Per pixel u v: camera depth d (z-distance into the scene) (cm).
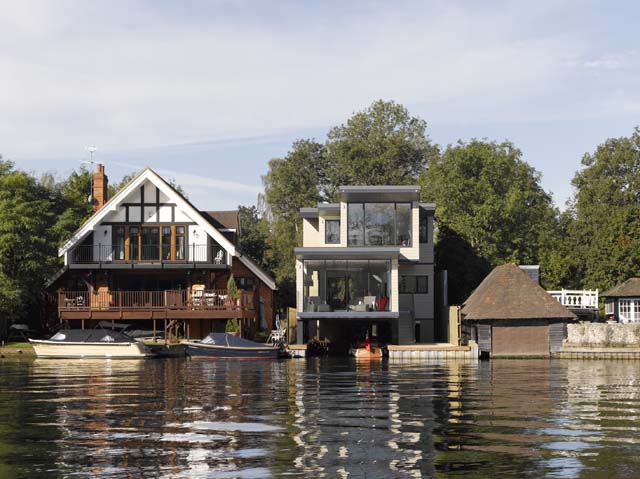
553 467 1489
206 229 5447
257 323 5638
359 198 5181
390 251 4894
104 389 2789
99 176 5994
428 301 5566
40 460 1563
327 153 9094
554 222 8650
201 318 5206
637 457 1569
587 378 3198
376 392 2652
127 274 5556
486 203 6556
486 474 1438
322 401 2406
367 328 5503
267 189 9606
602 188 8556
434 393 2623
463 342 5250
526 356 4662
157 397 2530
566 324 4819
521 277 4809
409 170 9012
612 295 5822
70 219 6084
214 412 2175
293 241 8644
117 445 1702
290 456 1583
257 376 3322
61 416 2116
